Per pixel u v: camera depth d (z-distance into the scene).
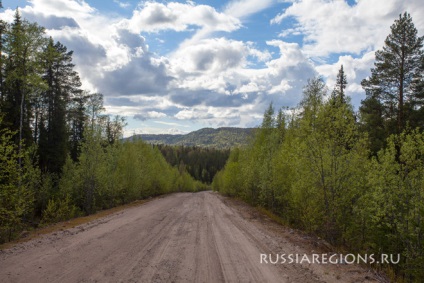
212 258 8.76
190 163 149.62
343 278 7.21
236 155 48.44
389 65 24.70
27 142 26.56
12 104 25.56
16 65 21.08
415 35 24.48
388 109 25.36
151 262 8.20
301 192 13.61
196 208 25.20
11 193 13.02
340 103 12.14
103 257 8.62
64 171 26.78
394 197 9.86
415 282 8.80
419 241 9.15
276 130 24.30
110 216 19.44
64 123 33.72
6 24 20.72
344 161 11.67
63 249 9.59
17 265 7.71
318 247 10.76
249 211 23.28
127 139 37.31
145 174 39.22
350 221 11.48
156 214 20.27
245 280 6.86
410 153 9.97
